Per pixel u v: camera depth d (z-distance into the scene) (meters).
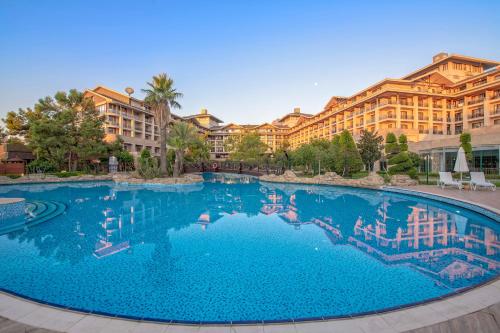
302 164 29.42
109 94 50.25
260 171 41.19
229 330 3.17
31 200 15.07
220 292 4.58
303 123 77.44
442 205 12.77
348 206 12.95
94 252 6.62
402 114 45.94
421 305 3.59
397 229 8.66
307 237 7.86
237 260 6.06
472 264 5.68
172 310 4.02
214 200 15.40
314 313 3.92
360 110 51.69
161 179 24.38
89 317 3.40
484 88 42.84
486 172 23.52
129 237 7.92
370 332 3.09
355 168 25.88
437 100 48.09
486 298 3.69
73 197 16.36
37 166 28.59
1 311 3.49
